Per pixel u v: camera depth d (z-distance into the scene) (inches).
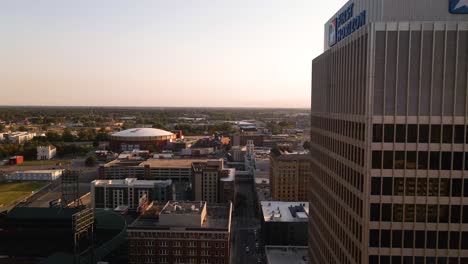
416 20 3070.9
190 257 7288.4
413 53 2962.6
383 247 3122.5
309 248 5339.6
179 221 7357.3
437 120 2987.2
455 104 2962.6
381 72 2997.0
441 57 2945.4
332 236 4084.6
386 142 3041.3
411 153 3034.0
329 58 4133.9
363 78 3097.9
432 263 3097.9
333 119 3988.7
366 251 3137.3
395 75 2987.2
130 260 7313.0
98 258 7593.5
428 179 3036.4
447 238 3065.9
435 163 3021.7
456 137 2984.7
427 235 3083.2
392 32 2960.1
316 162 4805.6
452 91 2960.1
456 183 3021.7
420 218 3078.2
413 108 2999.5
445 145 2997.0
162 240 7273.6
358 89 3228.3
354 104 3329.2
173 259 7298.2
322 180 4503.0
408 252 3107.8
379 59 2987.2
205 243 7253.9
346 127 3553.2
